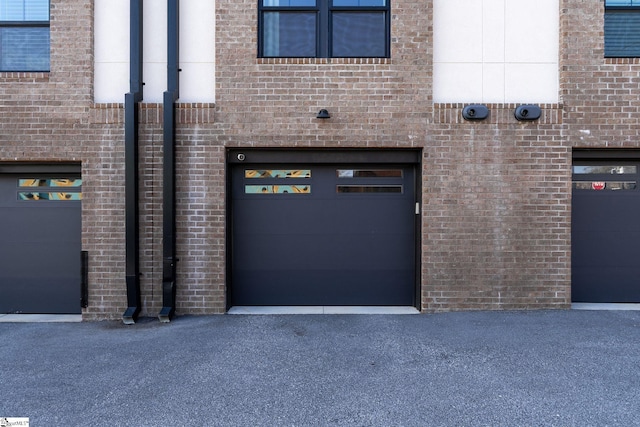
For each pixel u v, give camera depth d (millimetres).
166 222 5980
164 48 6270
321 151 6359
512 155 6188
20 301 6449
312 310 6414
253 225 6574
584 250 6566
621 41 6418
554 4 6293
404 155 6363
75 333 5453
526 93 6262
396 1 6203
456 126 6188
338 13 6418
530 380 3977
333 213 6578
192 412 3445
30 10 6383
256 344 4973
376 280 6609
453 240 6191
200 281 6207
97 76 6234
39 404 3574
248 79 6188
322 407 3520
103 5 6250
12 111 6105
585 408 3467
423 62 6188
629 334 5184
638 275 6562
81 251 6141
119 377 4098
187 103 6168
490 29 6289
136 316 5977
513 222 6188
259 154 6371
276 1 6398
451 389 3816
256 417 3367
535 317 5867
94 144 6125
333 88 6188
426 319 5879
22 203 6430
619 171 6531
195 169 6180
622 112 6164
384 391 3793
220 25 6195
